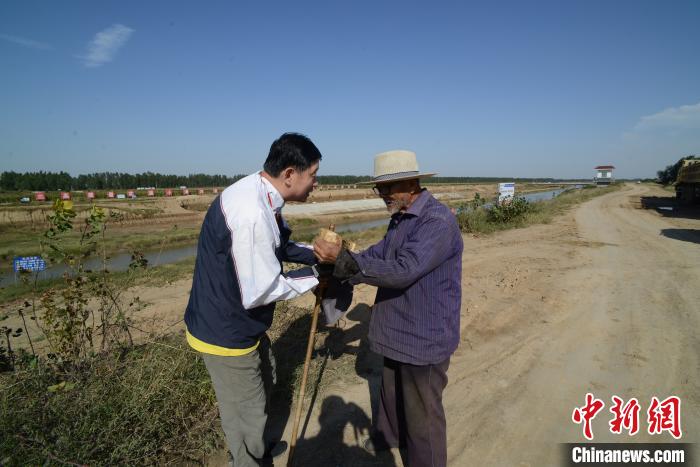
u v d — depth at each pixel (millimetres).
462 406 3246
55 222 3051
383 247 2541
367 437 2850
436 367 2215
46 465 2080
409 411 2275
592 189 55812
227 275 1937
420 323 2172
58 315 3070
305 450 2729
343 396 3328
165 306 5664
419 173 2189
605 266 8008
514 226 14883
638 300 5832
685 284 6664
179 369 2918
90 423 2359
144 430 2436
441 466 2287
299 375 3543
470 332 4695
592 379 3646
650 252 9570
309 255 2678
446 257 2109
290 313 4863
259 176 2062
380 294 2402
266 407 2484
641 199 31469
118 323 3549
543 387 3520
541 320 5055
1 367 2973
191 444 2607
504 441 2830
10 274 9625
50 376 2727
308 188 2105
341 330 4520
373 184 2336
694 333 4609
